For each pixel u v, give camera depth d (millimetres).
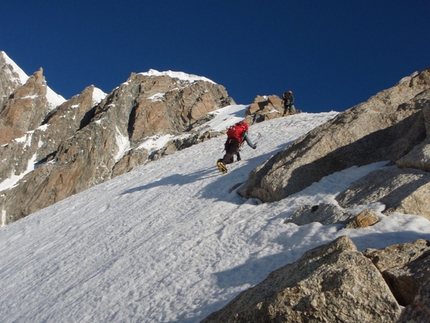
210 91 108625
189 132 88375
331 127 12414
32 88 126625
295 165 11477
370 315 4422
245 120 61438
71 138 91812
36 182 80750
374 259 5590
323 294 4613
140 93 110312
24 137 103125
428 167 8523
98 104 111250
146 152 87875
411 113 11703
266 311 4777
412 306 3744
